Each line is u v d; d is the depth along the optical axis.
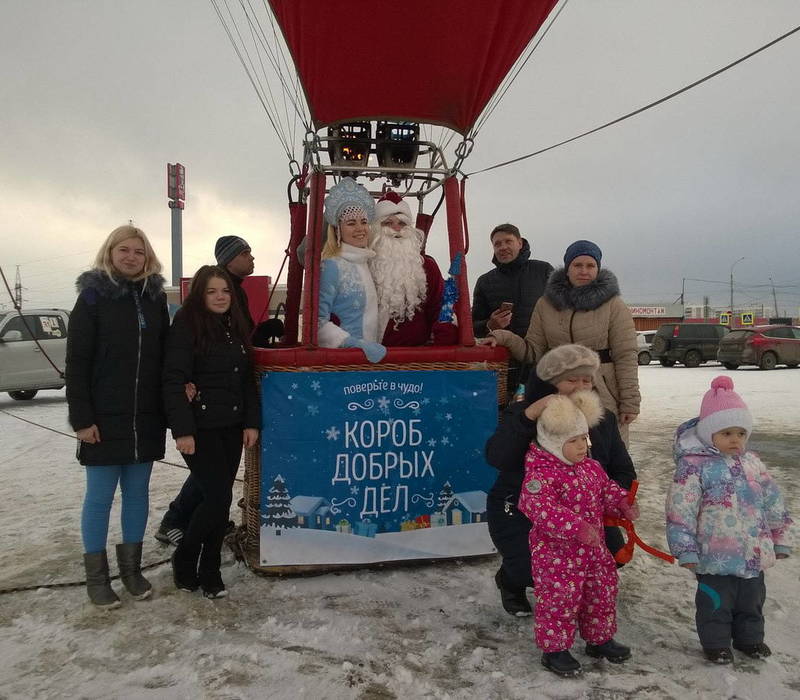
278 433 3.20
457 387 3.38
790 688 2.21
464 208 3.71
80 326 2.77
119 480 3.04
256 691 2.21
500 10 3.16
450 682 2.27
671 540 2.34
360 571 3.29
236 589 3.08
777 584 3.10
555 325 3.32
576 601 2.30
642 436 7.48
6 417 9.91
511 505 2.66
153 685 2.25
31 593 3.04
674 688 2.22
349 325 3.49
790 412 9.04
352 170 3.55
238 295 3.81
